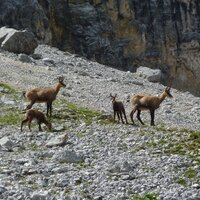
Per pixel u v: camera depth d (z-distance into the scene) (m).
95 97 126.38
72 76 160.25
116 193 51.00
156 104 86.94
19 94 109.94
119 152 67.19
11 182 52.12
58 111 94.75
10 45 180.62
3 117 87.88
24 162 59.69
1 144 68.00
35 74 147.38
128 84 173.00
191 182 56.28
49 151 65.44
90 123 86.25
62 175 55.41
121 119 88.06
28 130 79.12
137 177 56.81
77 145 70.31
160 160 63.53
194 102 157.88
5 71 140.50
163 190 52.84
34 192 48.59
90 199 49.16
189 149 68.88
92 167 59.78
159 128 83.19
